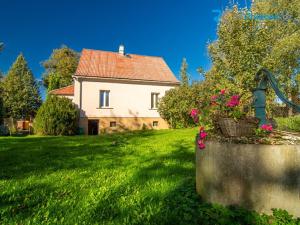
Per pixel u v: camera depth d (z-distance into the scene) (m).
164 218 3.56
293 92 19.34
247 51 16.03
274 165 3.36
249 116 4.00
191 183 4.81
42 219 3.63
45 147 10.92
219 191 3.63
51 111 19.78
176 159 7.76
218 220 3.24
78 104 22.08
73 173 6.16
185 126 22.88
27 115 38.53
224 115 4.01
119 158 8.11
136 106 24.12
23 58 41.06
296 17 20.45
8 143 12.63
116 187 5.01
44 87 49.22
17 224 3.45
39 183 5.32
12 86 37.75
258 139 3.64
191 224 3.30
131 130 23.73
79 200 4.33
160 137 14.45
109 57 26.12
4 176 5.87
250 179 3.43
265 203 3.38
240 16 16.97
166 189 4.79
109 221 3.55
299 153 3.37
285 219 3.17
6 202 4.27
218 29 17.16
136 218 3.63
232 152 3.53
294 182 3.36
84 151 9.66
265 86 4.46
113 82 23.38
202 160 3.94
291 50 17.98
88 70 22.97
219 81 16.44
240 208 3.40
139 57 28.12
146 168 6.59
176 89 23.19
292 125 9.54
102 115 22.86
